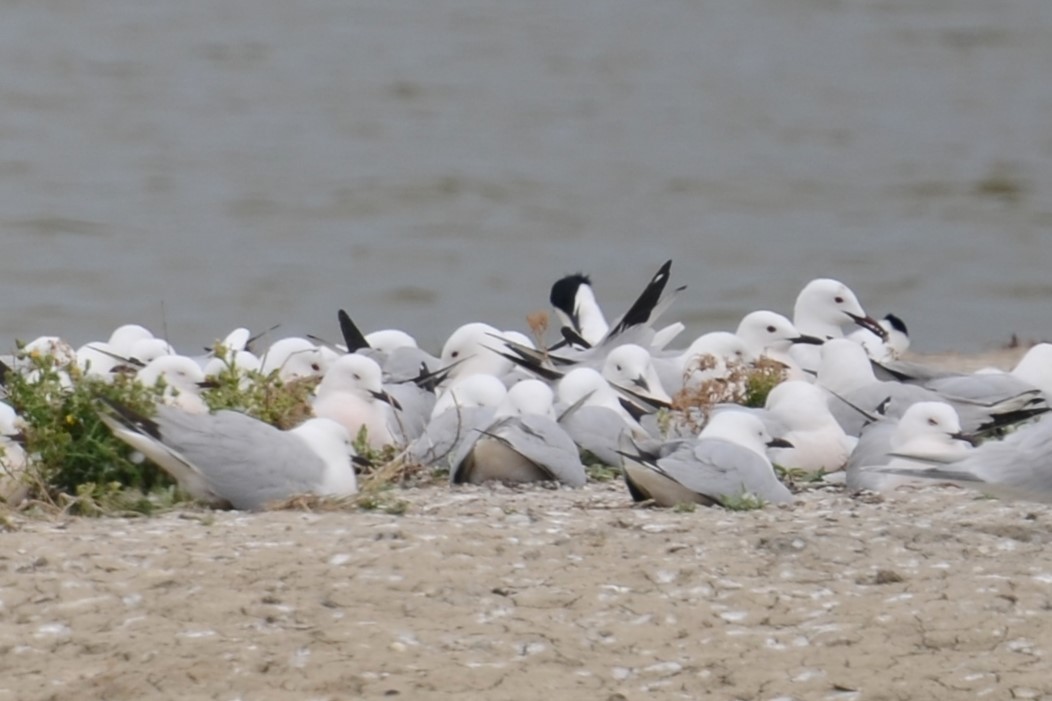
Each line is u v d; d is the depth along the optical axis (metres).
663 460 11.53
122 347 17.36
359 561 9.63
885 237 41.81
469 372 16.45
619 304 34.16
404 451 13.00
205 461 11.23
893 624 8.84
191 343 29.83
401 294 35.22
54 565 9.53
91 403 11.83
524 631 8.79
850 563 9.79
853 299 19.19
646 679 8.32
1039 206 45.00
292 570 9.48
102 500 11.23
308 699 8.09
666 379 16.08
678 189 47.66
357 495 11.43
